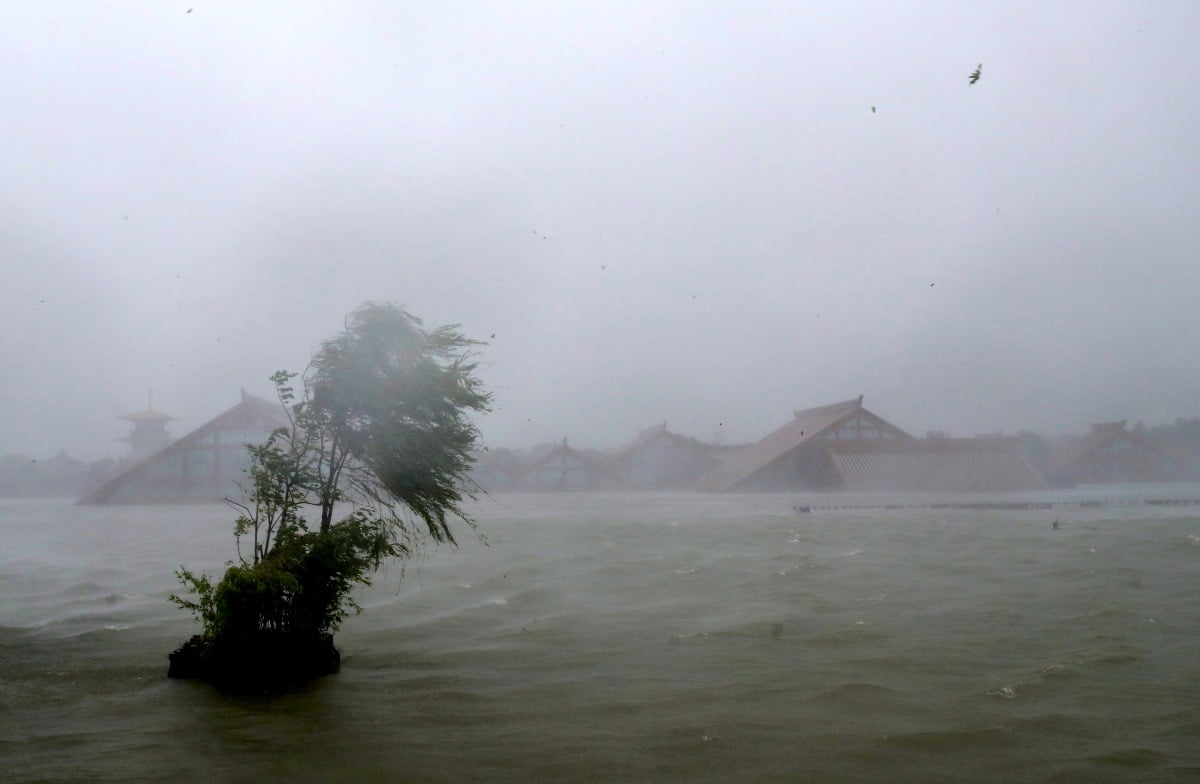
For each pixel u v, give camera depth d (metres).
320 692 11.92
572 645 14.93
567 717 10.51
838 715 10.37
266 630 12.90
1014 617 16.27
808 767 8.60
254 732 9.99
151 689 12.26
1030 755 8.89
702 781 8.25
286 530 13.48
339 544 13.27
